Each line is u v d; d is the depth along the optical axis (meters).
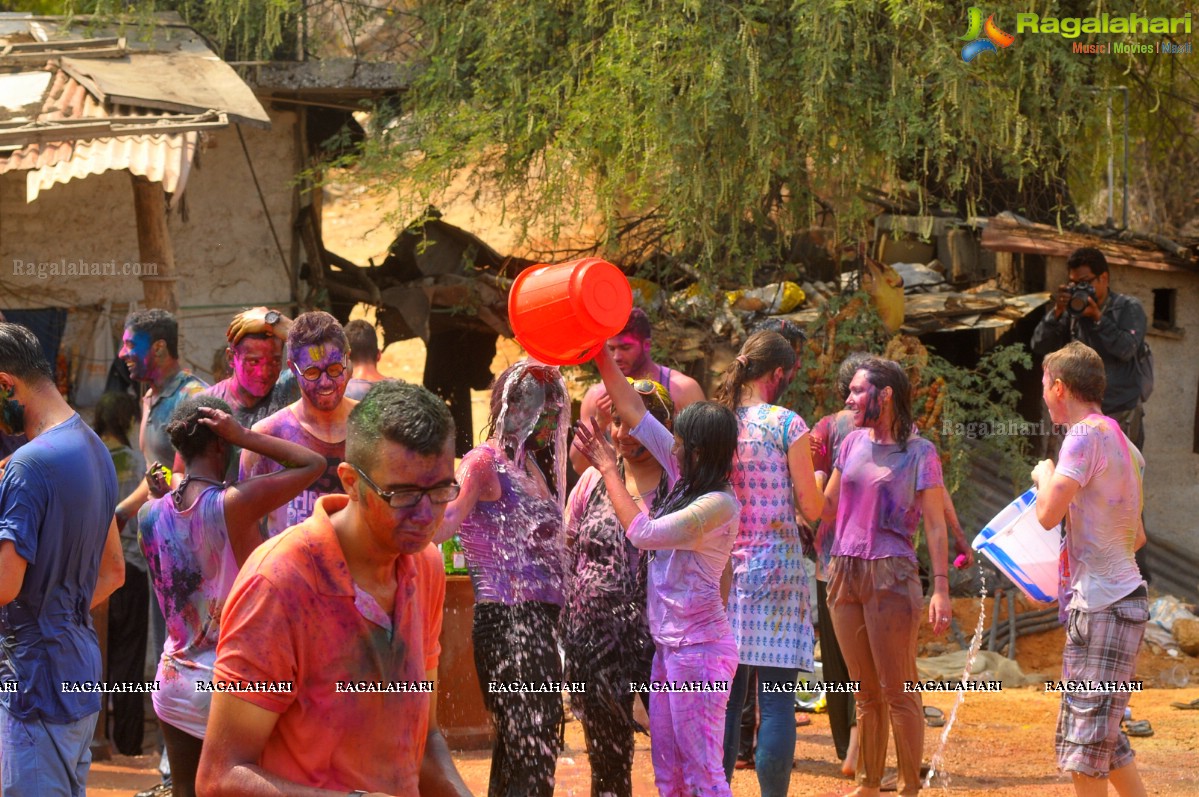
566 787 6.76
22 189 12.08
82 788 4.52
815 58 10.52
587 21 11.46
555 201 11.84
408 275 14.62
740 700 5.86
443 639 7.58
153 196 9.60
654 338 12.38
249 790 2.78
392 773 2.97
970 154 11.57
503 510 5.23
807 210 11.85
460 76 13.19
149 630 8.92
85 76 10.83
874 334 12.09
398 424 2.77
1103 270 10.19
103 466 4.55
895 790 6.78
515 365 5.37
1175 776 7.18
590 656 5.42
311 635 2.85
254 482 4.59
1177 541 13.42
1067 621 5.80
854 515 6.29
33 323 12.09
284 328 6.20
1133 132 15.77
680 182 10.91
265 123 10.53
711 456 5.04
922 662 10.52
